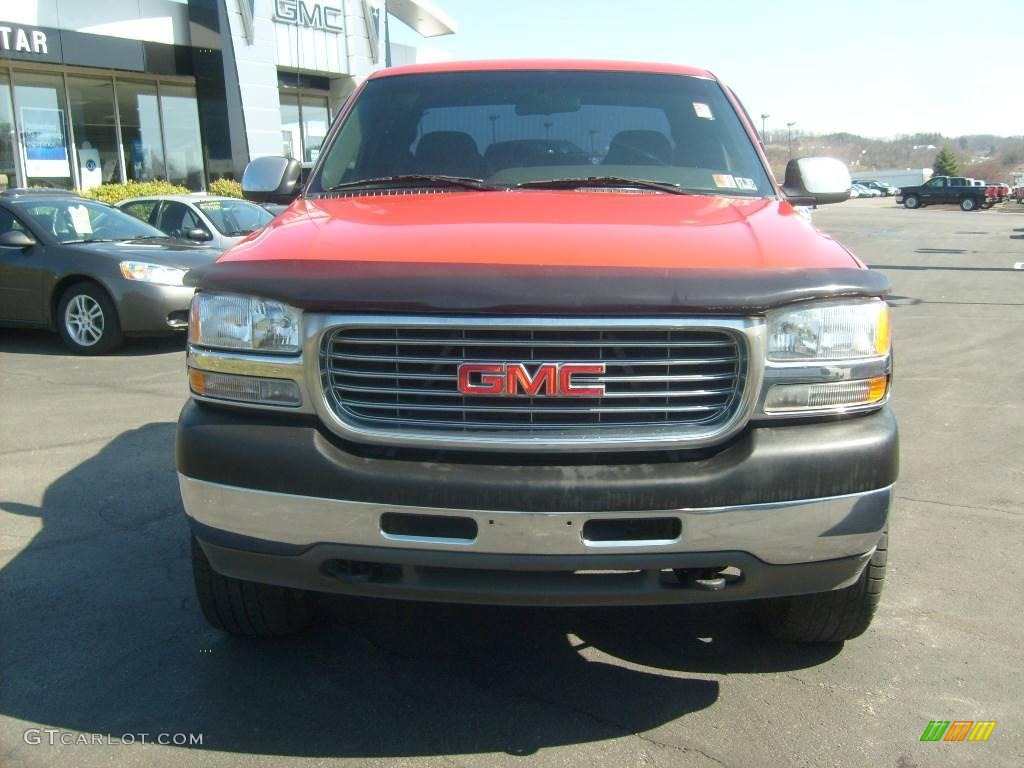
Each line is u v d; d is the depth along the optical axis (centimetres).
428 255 247
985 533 416
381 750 254
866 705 278
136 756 250
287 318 242
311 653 307
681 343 235
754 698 281
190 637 316
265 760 249
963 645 315
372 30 2527
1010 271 1675
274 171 393
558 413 236
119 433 569
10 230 880
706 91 405
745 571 242
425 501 233
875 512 243
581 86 401
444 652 309
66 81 1891
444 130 384
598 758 251
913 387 716
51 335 970
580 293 228
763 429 240
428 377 236
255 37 2111
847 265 253
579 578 242
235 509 246
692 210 304
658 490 231
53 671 293
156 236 962
